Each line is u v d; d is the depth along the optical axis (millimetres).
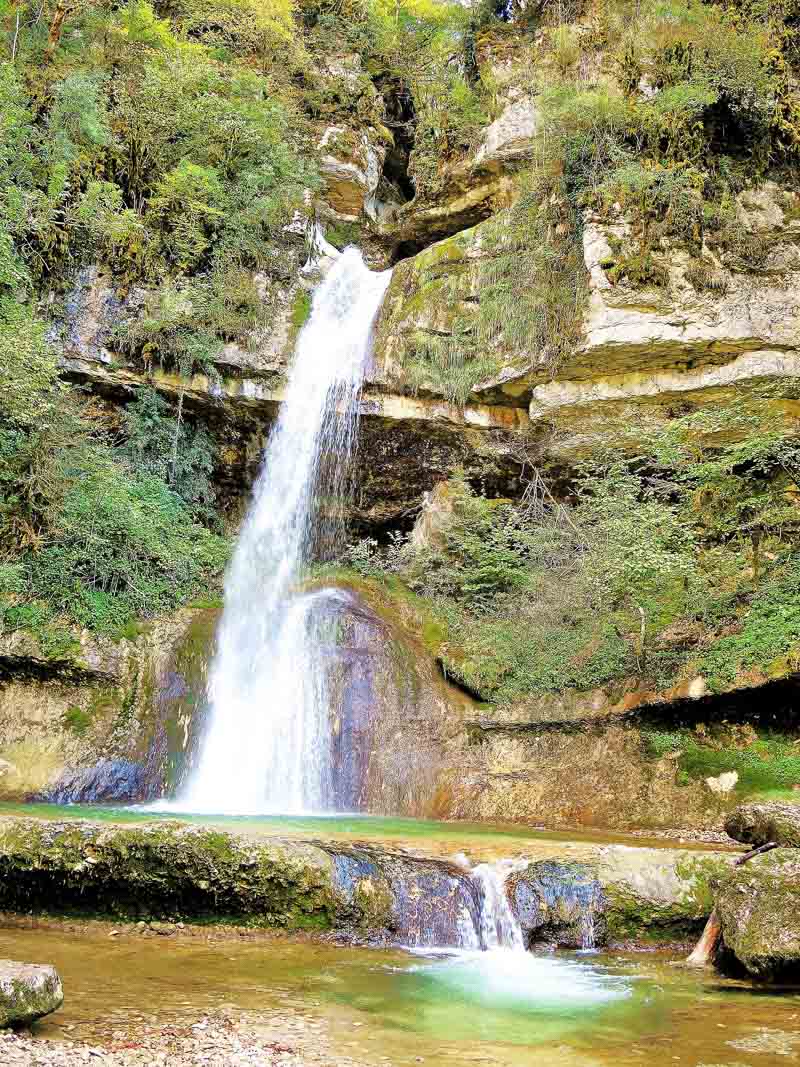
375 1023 5719
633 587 14375
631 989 6824
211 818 11023
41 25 19891
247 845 7992
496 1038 5543
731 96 16922
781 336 15438
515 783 13680
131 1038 5004
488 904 8125
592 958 7836
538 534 16750
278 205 19891
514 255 17422
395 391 17797
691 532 14305
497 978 7008
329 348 19047
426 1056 5129
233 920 7922
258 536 18578
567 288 16578
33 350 14406
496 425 17578
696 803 12438
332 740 14516
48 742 13719
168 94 19391
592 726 13742
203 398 18172
